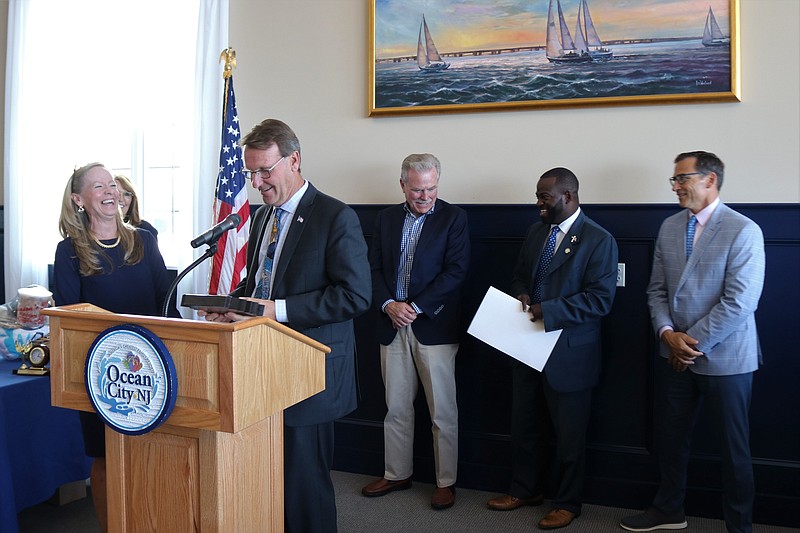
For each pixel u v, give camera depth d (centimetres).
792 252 306
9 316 302
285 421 226
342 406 237
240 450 172
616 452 329
